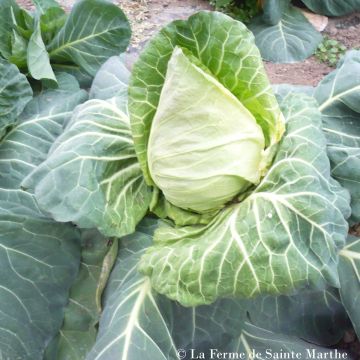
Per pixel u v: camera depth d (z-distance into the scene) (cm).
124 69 97
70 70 117
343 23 167
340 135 82
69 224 80
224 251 65
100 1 109
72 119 84
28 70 110
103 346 67
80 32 111
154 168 72
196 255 66
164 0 174
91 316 76
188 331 73
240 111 68
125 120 81
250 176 70
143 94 73
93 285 79
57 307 75
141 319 69
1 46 109
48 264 77
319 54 153
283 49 152
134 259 76
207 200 71
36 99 102
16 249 77
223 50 69
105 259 78
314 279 62
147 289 71
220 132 68
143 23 163
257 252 64
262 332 78
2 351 70
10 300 73
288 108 75
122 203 77
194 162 69
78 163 75
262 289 63
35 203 85
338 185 70
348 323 79
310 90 90
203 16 68
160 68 72
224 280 64
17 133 92
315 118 72
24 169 89
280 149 70
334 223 65
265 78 69
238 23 68
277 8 159
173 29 69
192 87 66
